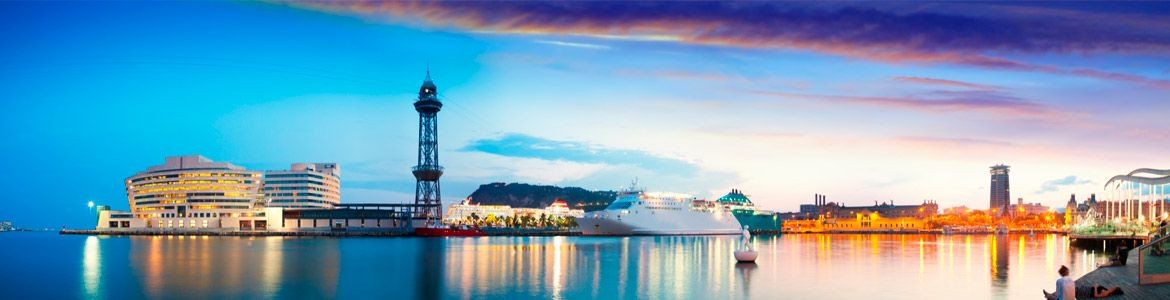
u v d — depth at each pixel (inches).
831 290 2753.4
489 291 2795.3
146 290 2874.0
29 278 3351.4
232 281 3171.8
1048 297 1852.9
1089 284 2079.2
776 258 4606.3
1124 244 5017.2
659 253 5334.6
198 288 2915.8
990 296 2541.8
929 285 2881.4
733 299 2539.4
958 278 3147.1
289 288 2906.0
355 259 4638.3
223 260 4537.4
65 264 4202.8
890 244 7775.6
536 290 2817.4
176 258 4768.7
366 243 7839.6
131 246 6889.8
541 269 3740.2
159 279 3272.6
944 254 5167.3
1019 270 3577.8
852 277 3228.3
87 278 3329.2
